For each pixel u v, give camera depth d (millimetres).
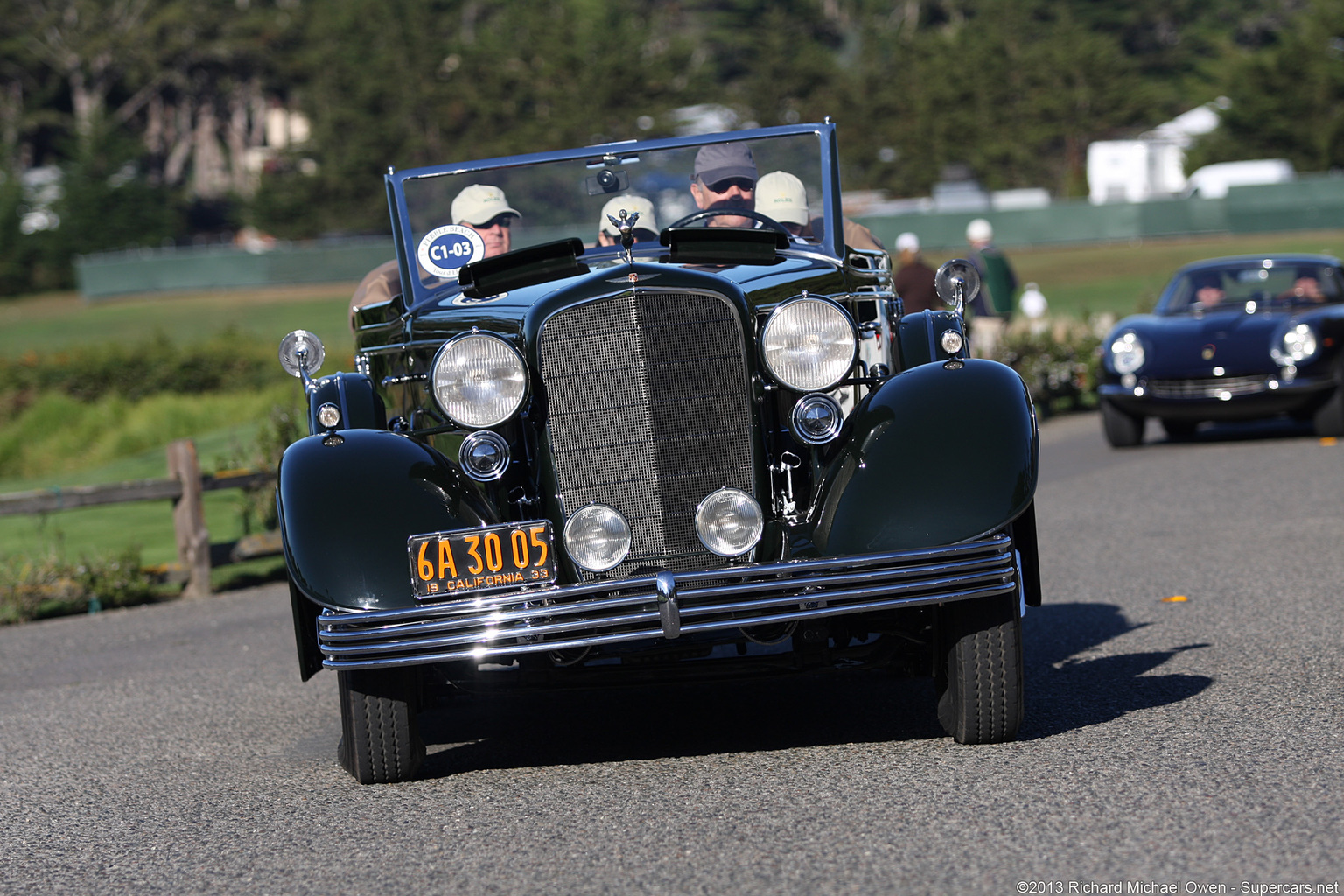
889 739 10109
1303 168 139375
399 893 7707
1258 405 26531
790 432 10070
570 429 9523
